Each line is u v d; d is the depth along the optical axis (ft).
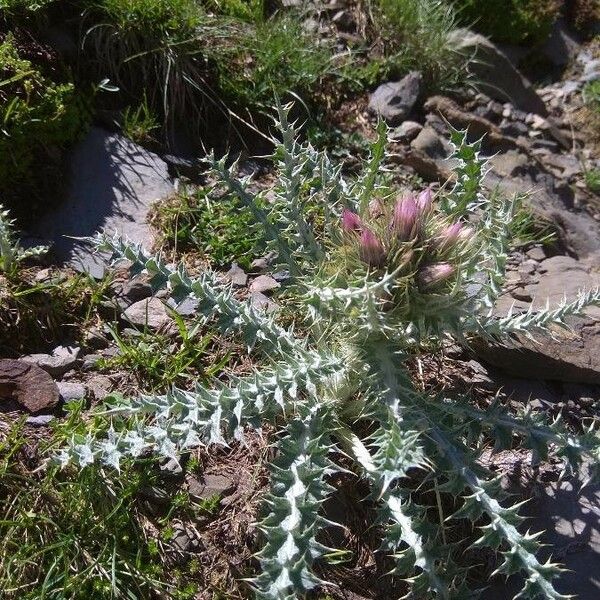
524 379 1.40
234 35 1.84
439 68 2.11
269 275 1.47
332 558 1.10
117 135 1.61
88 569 1.01
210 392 1.04
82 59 1.67
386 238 1.07
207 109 1.75
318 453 1.03
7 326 1.26
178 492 1.12
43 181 1.48
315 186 1.51
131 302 1.36
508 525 0.98
